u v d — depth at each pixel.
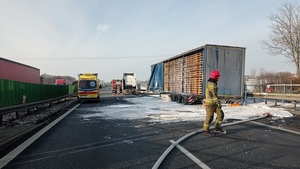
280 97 17.84
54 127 10.29
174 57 22.58
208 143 7.09
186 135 8.05
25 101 17.06
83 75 25.06
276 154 5.93
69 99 32.97
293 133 8.28
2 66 24.62
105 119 12.40
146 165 5.27
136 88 44.94
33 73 36.38
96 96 24.81
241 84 17.00
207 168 5.01
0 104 12.95
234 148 6.51
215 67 16.59
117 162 5.51
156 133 8.62
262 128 9.25
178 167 5.10
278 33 32.81
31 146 7.08
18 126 10.52
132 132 8.88
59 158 5.88
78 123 11.28
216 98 8.23
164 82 27.05
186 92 20.09
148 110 16.23
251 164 5.23
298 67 32.03
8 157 6.00
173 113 14.10
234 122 10.51
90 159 5.76
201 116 12.68
